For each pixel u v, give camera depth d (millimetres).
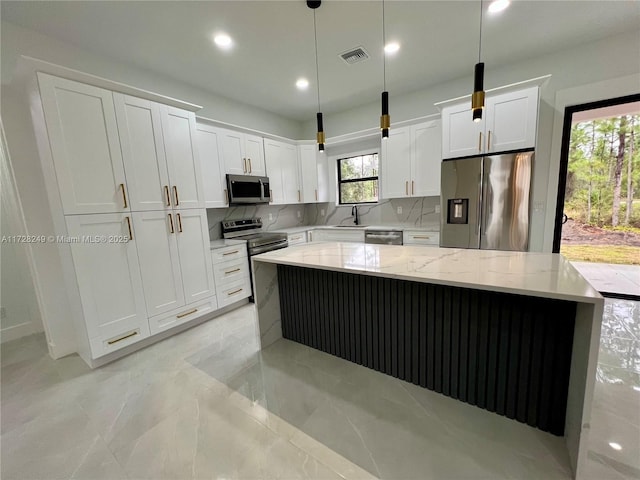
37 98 1834
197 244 2777
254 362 2162
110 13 1989
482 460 1255
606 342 2146
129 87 2191
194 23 2150
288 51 2613
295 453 1335
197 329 2777
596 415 1447
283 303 2516
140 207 2324
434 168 3434
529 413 1442
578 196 4426
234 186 3404
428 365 1761
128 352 2348
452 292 1606
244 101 3873
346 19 2184
